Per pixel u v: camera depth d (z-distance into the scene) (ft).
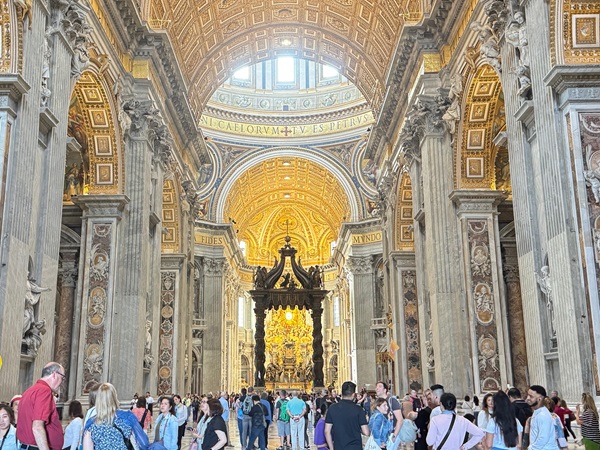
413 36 56.39
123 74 53.62
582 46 31.45
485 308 48.83
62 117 37.01
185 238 80.64
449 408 18.71
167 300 76.18
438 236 52.39
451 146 52.08
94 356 48.39
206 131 132.67
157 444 22.06
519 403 24.47
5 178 30.35
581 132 30.45
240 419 46.57
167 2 64.28
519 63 36.09
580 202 29.73
